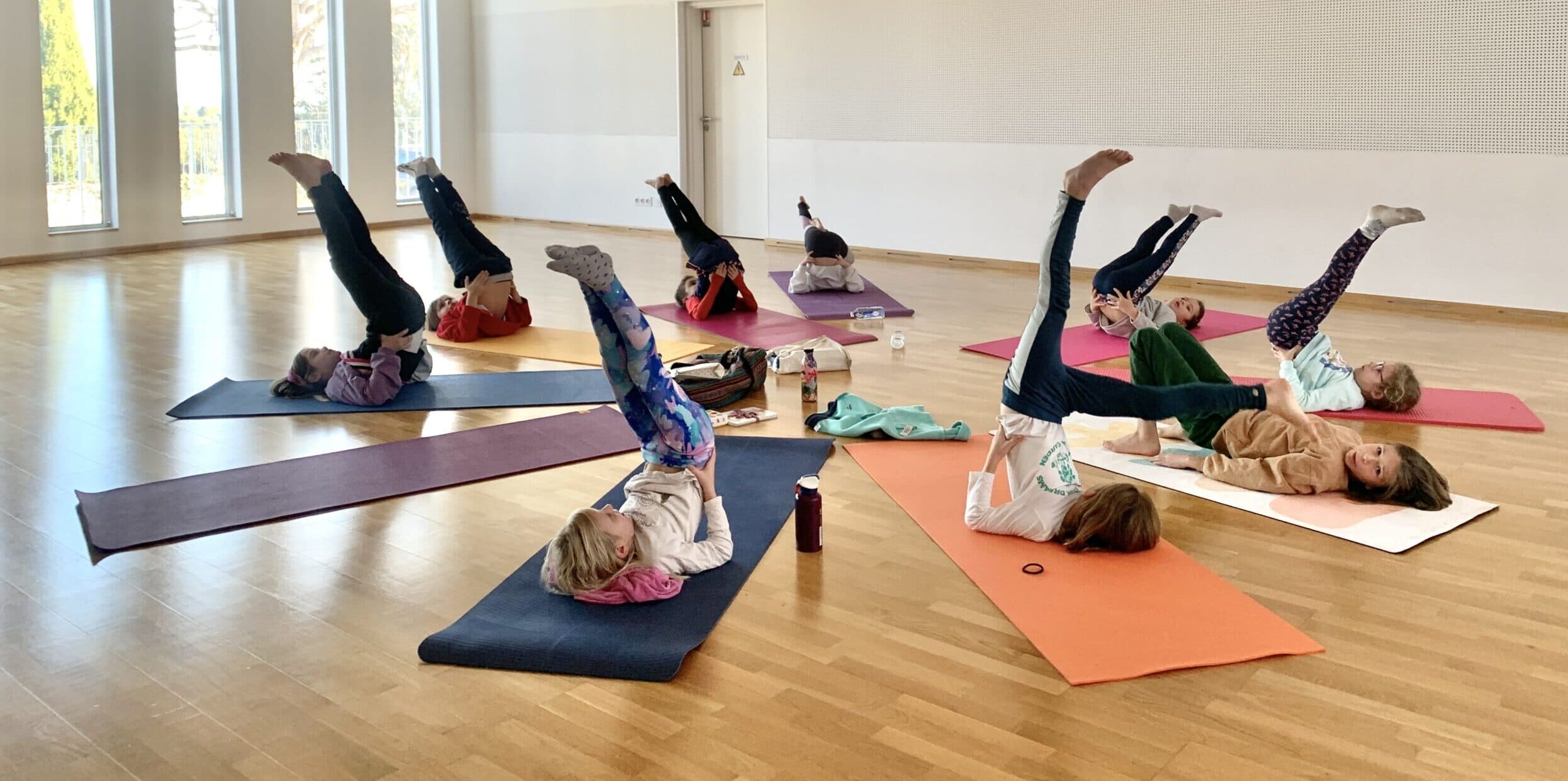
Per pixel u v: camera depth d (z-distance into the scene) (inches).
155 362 230.7
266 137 417.1
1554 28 262.2
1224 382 162.9
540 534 140.3
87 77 371.2
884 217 390.9
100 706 99.6
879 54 381.1
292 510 146.6
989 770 89.2
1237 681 103.4
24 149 354.0
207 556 133.3
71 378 216.7
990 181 362.6
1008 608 117.6
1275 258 312.0
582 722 96.7
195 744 93.4
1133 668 104.9
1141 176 331.9
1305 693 101.3
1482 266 281.4
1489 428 183.0
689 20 432.8
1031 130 350.9
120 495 152.1
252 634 113.5
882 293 313.0
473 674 105.4
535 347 242.1
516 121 491.2
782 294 312.5
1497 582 124.6
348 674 105.3
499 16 486.6
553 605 119.0
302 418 190.9
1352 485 149.6
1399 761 90.6
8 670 105.9
